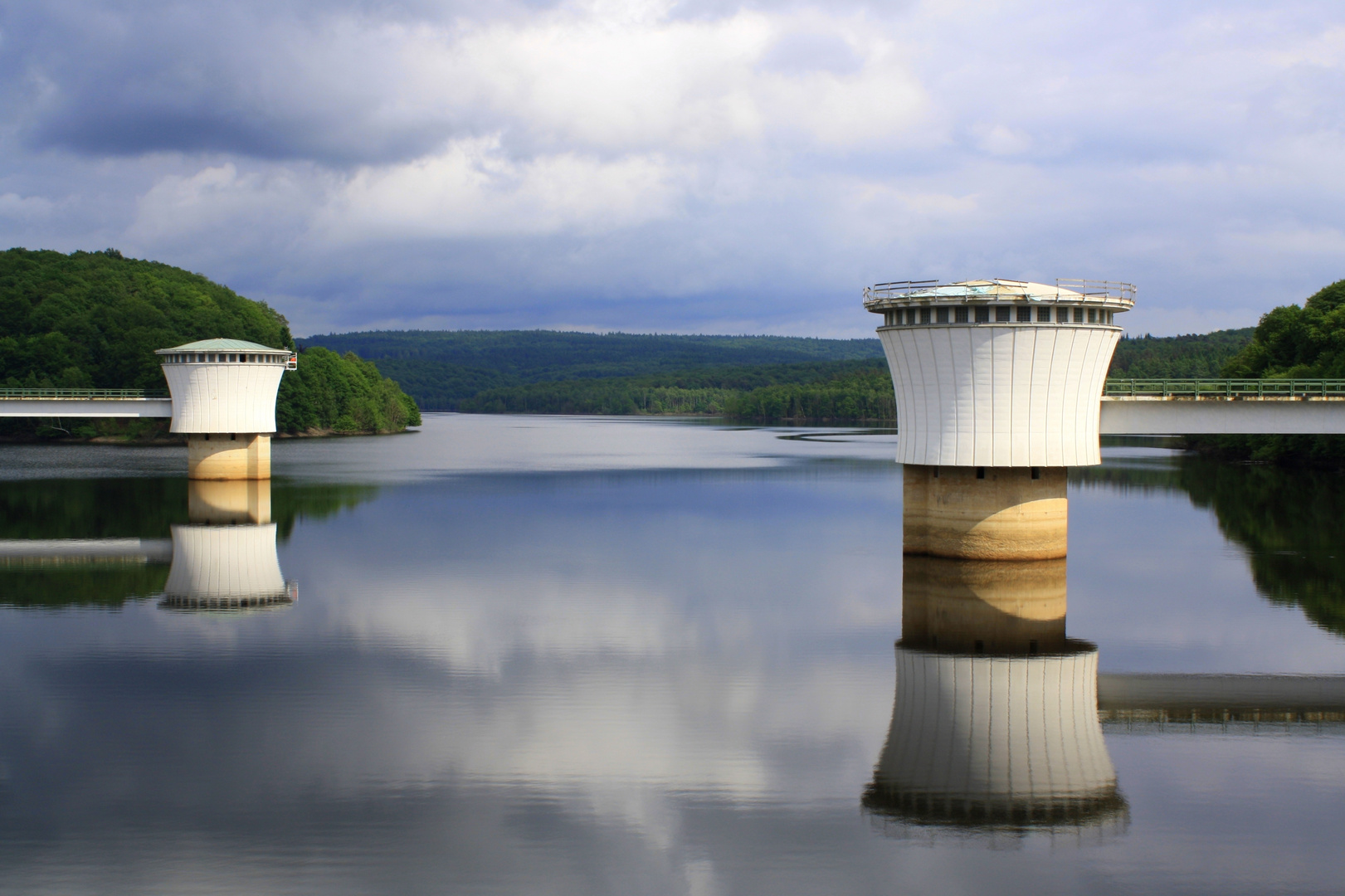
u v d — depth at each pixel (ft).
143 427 618.85
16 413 322.14
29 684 126.21
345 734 110.11
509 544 230.27
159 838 87.81
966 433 169.07
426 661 136.46
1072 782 99.60
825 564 205.87
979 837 89.15
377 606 167.63
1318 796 96.27
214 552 217.77
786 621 157.89
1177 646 143.33
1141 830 90.02
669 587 183.32
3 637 147.13
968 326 164.66
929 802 95.55
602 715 116.57
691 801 95.76
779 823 91.61
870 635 150.30
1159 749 107.24
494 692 124.06
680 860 85.05
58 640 146.00
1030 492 170.91
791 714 116.98
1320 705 119.85
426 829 89.92
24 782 98.07
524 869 83.61
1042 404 167.32
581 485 367.25
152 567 199.62
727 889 80.89
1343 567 195.31
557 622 157.38
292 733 110.42
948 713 117.70
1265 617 158.10
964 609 165.48
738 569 200.75
